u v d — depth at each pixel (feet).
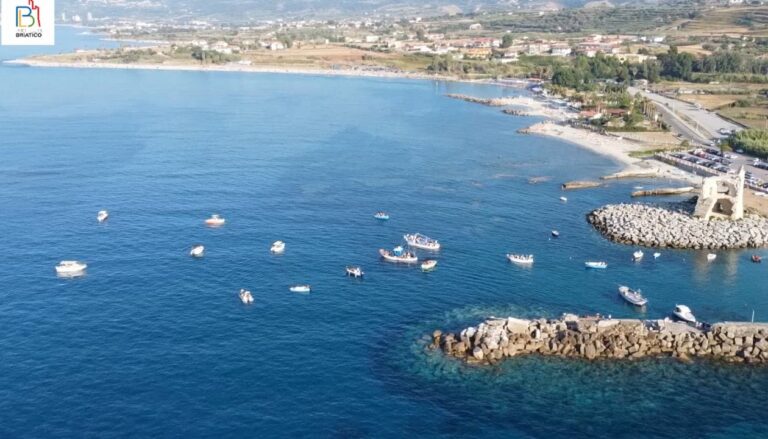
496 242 530.27
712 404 322.34
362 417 303.68
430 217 588.50
